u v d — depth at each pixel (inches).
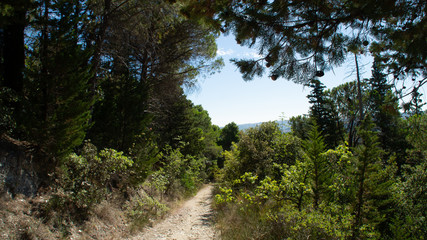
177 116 794.8
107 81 407.5
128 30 399.2
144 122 349.7
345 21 93.2
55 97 200.5
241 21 94.9
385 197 175.3
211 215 344.8
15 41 239.0
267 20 91.4
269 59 102.1
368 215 152.3
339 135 860.6
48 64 191.2
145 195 343.0
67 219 190.1
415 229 153.3
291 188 190.4
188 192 605.6
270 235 181.8
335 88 752.3
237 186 362.3
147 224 274.7
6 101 202.8
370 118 154.7
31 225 158.9
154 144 349.1
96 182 230.2
